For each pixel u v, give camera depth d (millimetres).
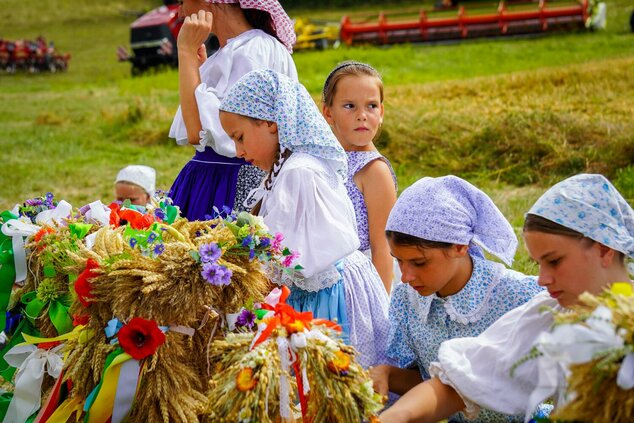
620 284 2229
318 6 36344
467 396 2602
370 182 3848
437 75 16891
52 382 3369
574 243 2492
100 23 37656
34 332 3619
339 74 3973
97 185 9703
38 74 27047
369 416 2566
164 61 23484
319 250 3125
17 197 9078
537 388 2363
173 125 4215
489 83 13523
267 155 3367
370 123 3934
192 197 4031
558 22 21531
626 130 9250
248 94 3297
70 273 3135
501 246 2963
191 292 2781
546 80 13203
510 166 8984
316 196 3172
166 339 2873
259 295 2922
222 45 4211
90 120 14883
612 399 2121
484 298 2975
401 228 2844
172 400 2834
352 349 2645
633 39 19391
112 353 2865
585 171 8711
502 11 21781
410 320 3172
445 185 2916
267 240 2881
